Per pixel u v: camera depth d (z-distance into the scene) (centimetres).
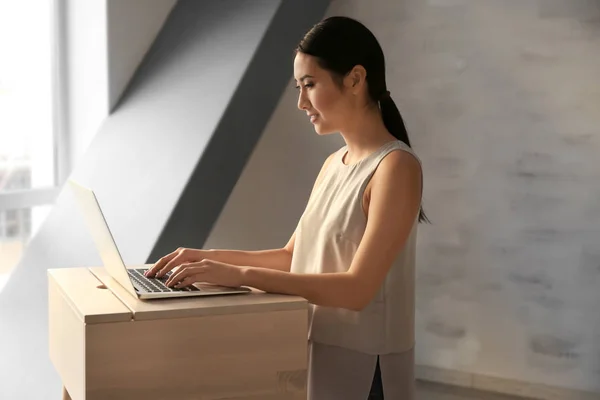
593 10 326
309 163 375
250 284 157
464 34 352
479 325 357
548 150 338
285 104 366
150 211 260
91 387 137
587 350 336
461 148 356
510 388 351
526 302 347
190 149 273
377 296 167
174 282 157
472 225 356
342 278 158
